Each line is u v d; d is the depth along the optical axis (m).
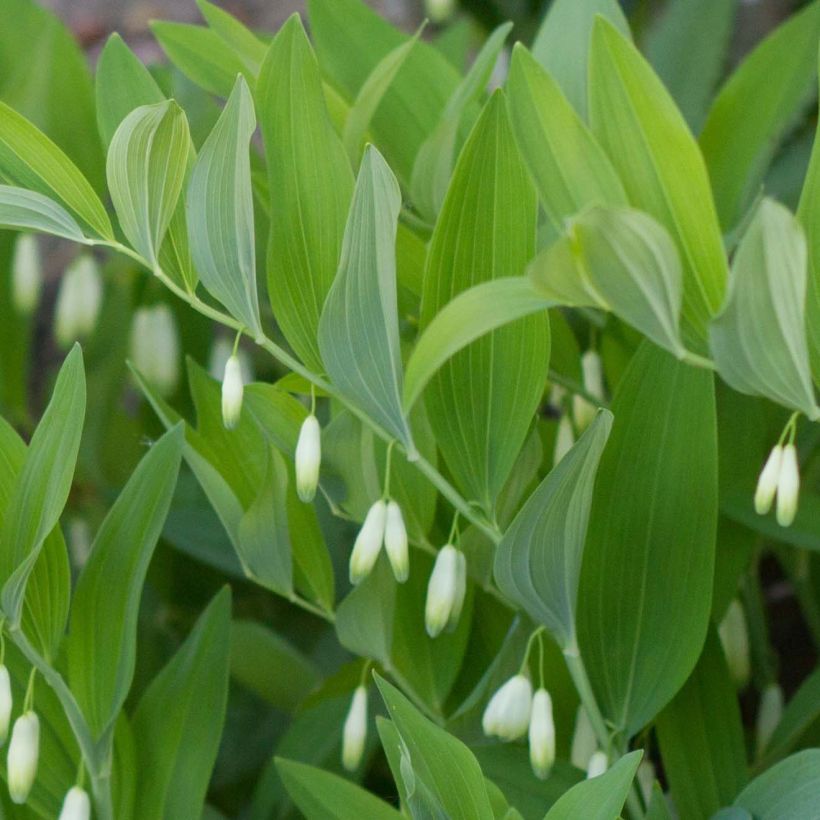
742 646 0.73
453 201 0.62
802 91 0.73
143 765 0.69
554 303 0.57
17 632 0.64
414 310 0.69
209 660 0.69
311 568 0.70
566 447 0.72
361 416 0.63
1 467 0.65
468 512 0.64
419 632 0.70
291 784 0.65
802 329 0.58
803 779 0.64
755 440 0.70
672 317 0.58
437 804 0.61
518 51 0.59
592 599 0.66
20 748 0.64
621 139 0.60
